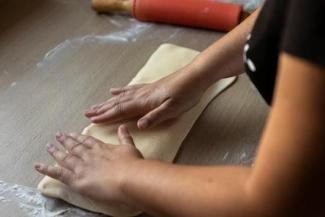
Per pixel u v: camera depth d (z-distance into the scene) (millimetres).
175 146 843
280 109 415
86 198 746
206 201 538
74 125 894
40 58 1052
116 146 748
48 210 758
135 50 1076
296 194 439
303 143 411
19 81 992
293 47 387
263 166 447
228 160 833
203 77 857
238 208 504
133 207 696
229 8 1112
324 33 376
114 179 673
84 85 981
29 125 894
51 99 950
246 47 566
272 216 465
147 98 859
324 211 453
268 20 505
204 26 1134
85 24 1155
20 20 1158
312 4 375
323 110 394
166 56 1027
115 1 1164
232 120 905
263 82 547
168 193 583
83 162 730
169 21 1147
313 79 385
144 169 640
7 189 785
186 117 890
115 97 879
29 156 837
